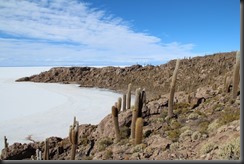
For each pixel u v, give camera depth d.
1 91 99.50
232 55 87.12
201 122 16.59
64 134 41.00
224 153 9.20
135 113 17.67
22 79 130.62
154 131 17.47
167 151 12.73
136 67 114.38
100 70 121.19
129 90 24.06
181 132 15.52
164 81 91.19
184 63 97.12
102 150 18.05
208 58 92.00
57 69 129.88
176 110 20.17
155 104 21.64
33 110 63.78
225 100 19.19
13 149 23.64
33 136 40.00
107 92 92.00
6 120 52.38
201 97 21.42
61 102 74.38
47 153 19.44
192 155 11.20
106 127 20.94
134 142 16.20
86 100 76.56
